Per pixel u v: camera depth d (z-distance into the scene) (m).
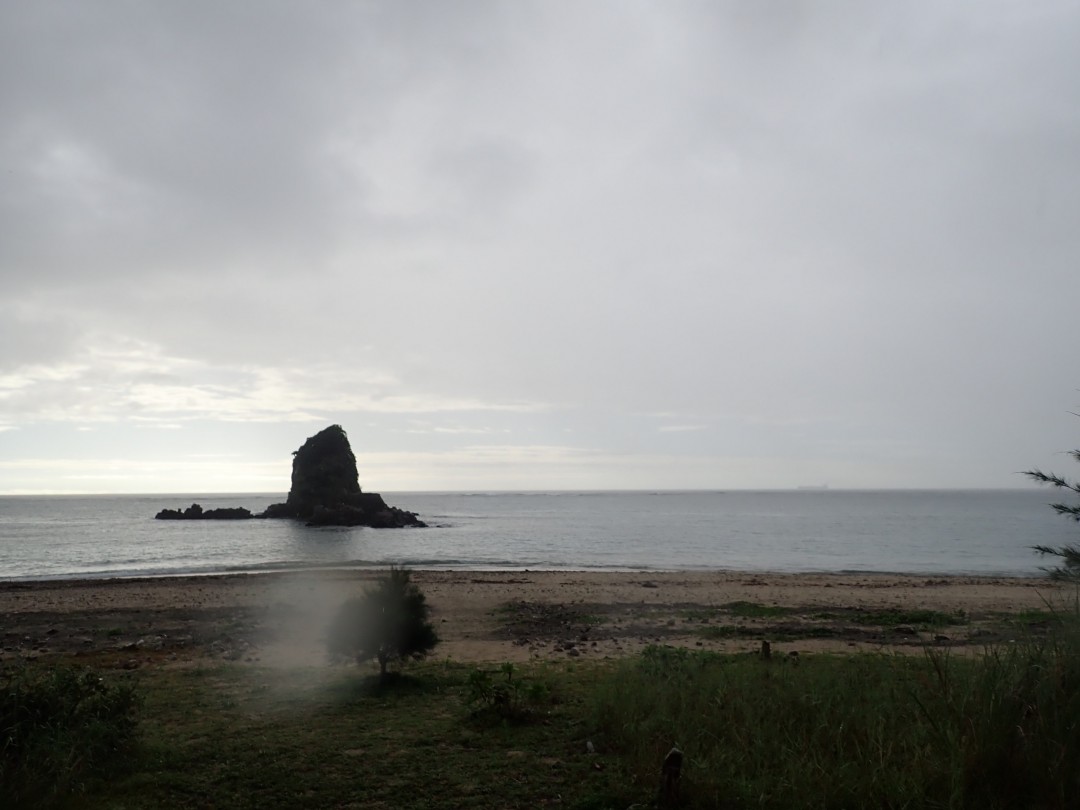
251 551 53.56
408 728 7.46
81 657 12.97
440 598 22.61
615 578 31.39
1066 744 5.07
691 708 7.12
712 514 131.00
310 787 5.82
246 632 16.03
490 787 5.76
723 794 5.32
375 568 39.25
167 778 6.02
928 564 43.91
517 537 70.56
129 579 30.95
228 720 7.86
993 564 44.00
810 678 7.93
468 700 8.51
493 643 14.88
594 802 5.40
